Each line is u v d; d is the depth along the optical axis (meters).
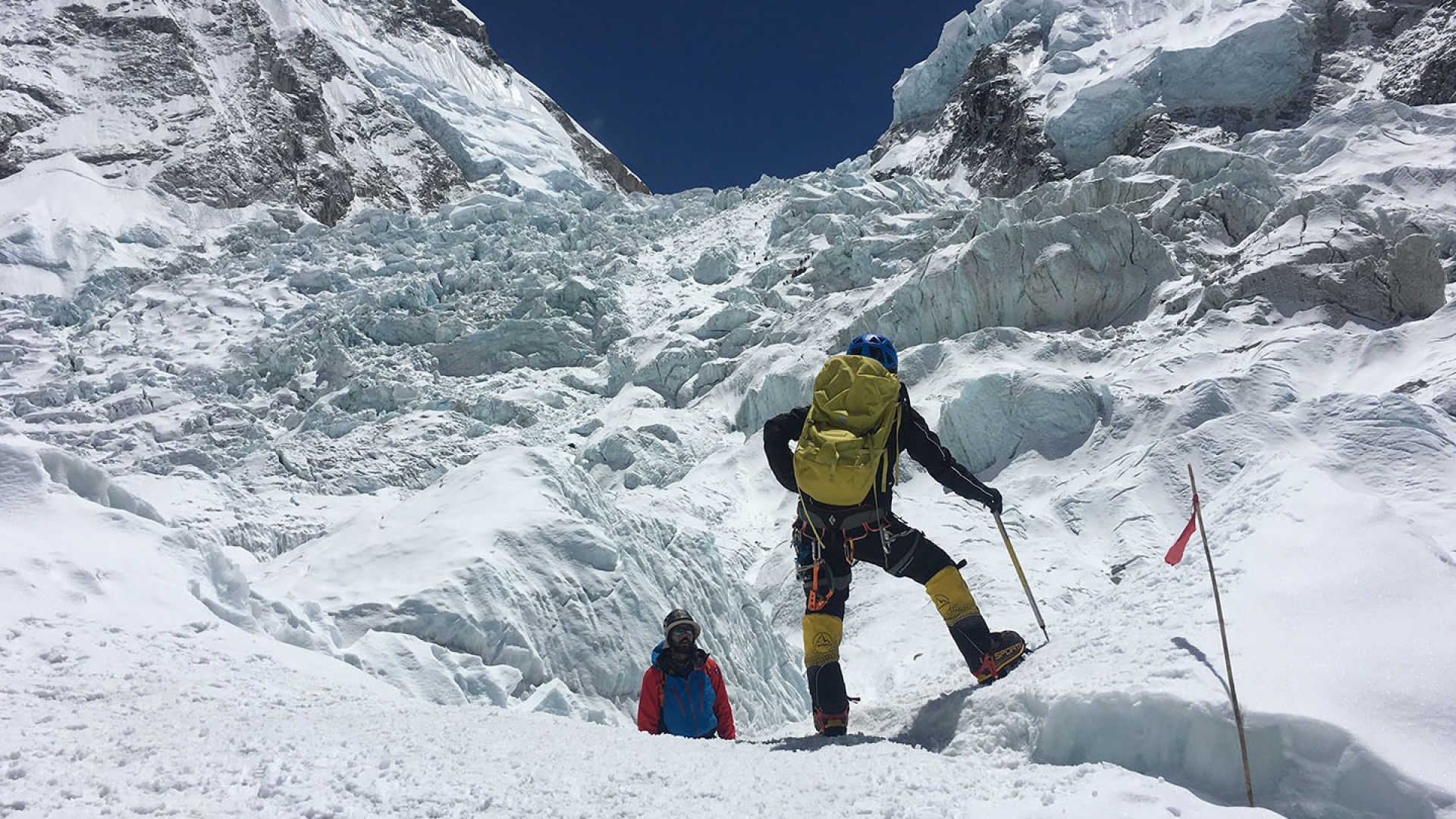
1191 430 12.06
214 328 25.50
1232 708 2.56
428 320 23.36
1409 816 2.26
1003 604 9.75
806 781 2.73
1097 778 2.55
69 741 2.53
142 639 3.86
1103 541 11.38
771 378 17.47
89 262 32.09
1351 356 13.77
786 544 13.19
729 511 14.73
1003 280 17.64
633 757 2.95
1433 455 8.02
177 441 18.72
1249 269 16.38
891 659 9.47
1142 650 3.05
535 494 6.84
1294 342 14.13
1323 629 2.79
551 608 6.04
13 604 3.79
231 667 3.84
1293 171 25.09
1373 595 2.88
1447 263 17.16
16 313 25.62
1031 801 2.43
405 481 16.92
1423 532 3.15
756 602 8.50
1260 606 3.01
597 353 22.86
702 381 19.95
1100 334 16.77
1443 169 21.89
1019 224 17.86
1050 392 13.84
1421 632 2.65
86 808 2.01
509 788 2.46
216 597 4.70
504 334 22.89
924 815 2.38
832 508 3.59
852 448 3.50
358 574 5.99
